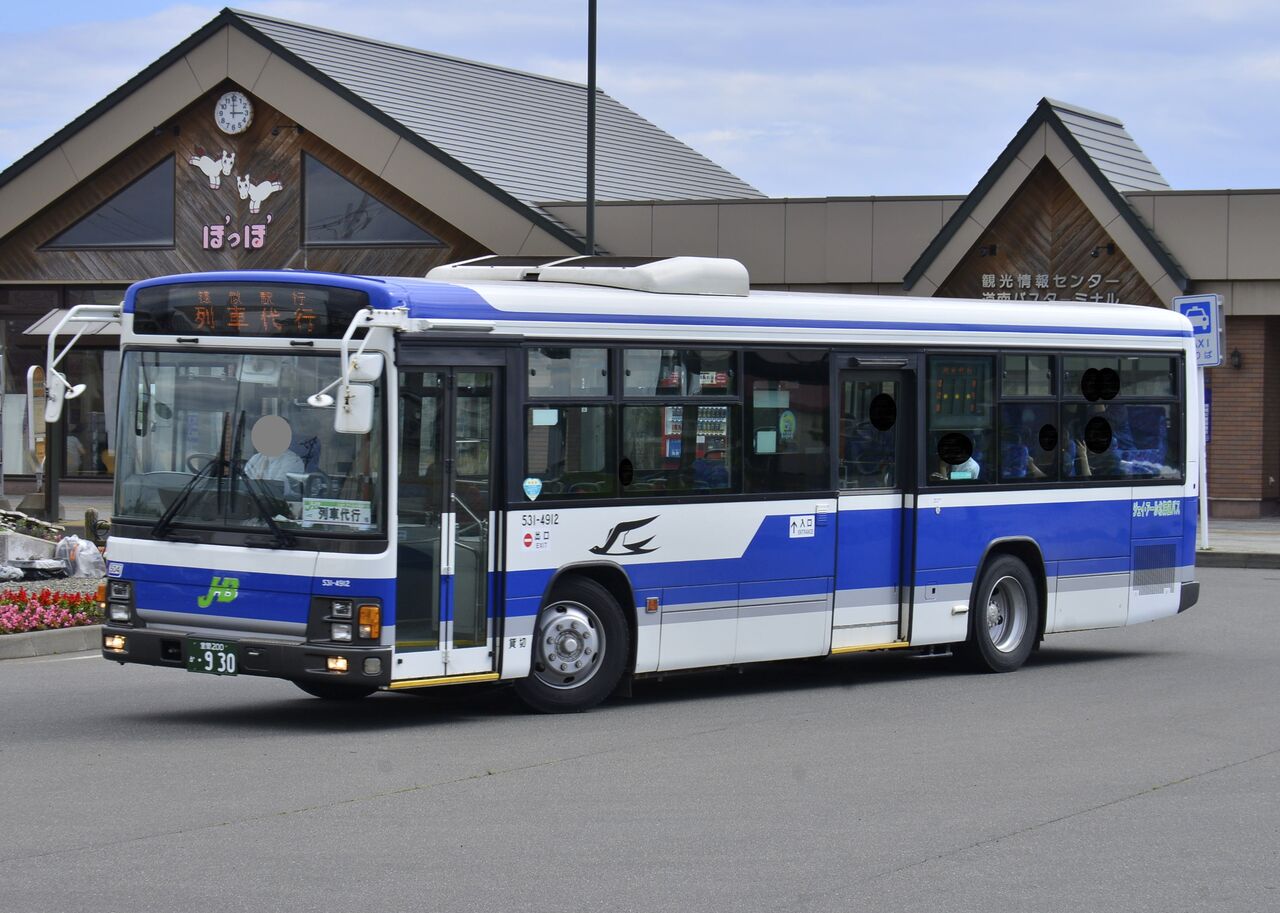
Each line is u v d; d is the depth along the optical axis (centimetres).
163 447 1271
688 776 1098
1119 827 977
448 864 859
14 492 3906
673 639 1394
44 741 1182
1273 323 3319
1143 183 3425
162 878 819
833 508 1501
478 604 1277
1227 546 2847
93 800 991
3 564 2073
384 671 1193
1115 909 805
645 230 3425
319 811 974
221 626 1236
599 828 946
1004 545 1658
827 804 1021
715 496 1415
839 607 1510
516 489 1288
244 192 3631
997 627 1653
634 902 796
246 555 1223
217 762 1112
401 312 1205
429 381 1241
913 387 1562
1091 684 1568
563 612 1335
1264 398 3262
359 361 1172
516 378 1288
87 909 764
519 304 1291
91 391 3878
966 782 1096
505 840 913
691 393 1402
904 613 1559
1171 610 1809
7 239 3812
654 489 1377
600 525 1341
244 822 941
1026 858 900
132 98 3656
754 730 1286
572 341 1323
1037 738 1266
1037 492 1669
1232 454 3281
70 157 3706
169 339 1274
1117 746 1236
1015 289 3322
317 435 1216
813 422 1488
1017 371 1648
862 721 1339
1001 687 1547
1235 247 3164
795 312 1473
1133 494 1762
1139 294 3238
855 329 1513
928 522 1567
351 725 1280
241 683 1507
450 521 1250
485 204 3378
